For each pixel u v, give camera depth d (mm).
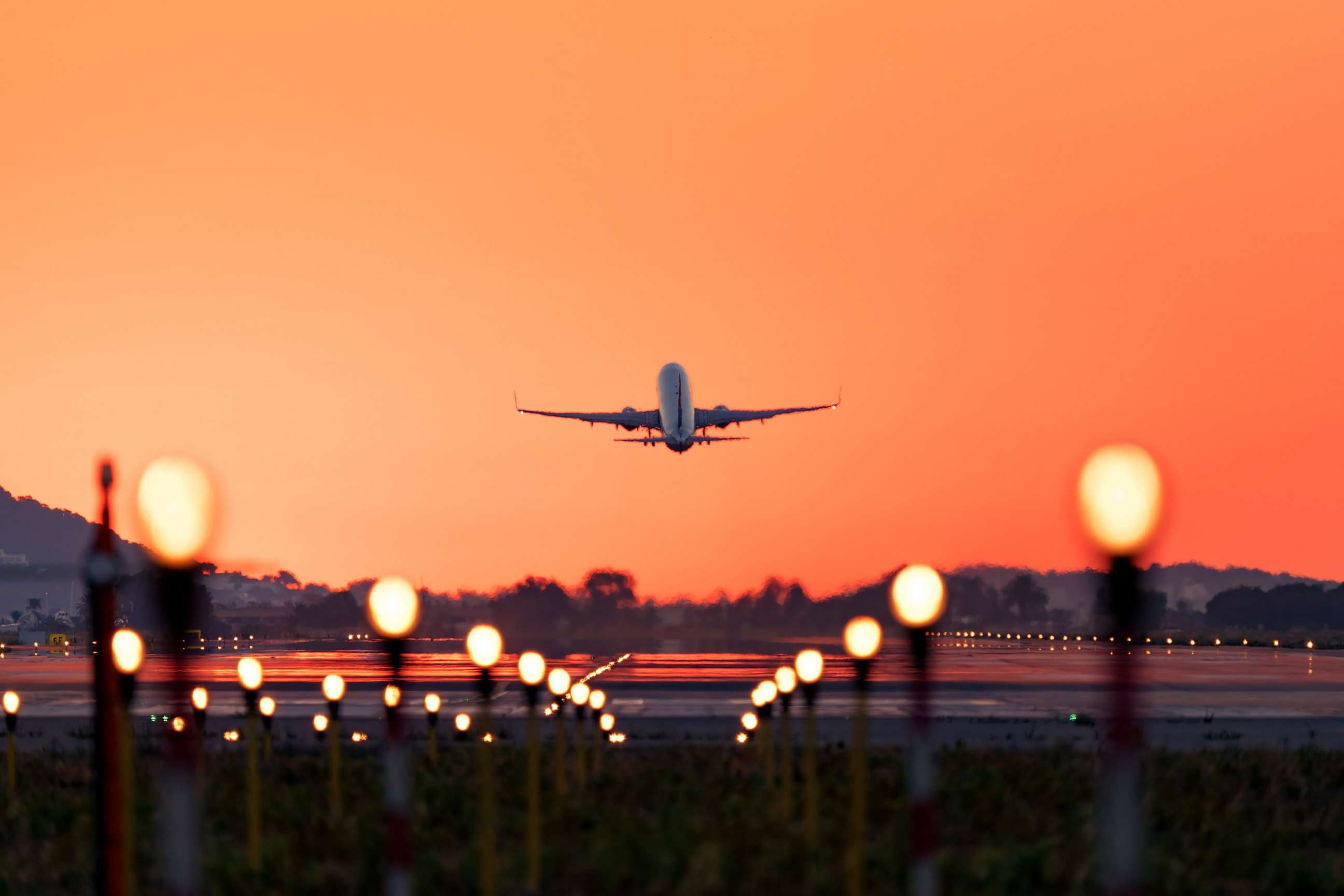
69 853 100562
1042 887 86750
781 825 102875
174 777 52531
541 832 103125
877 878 86000
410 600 54312
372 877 86688
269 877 88812
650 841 95938
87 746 172875
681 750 156500
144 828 106062
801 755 149875
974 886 84688
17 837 109062
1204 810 112250
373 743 169125
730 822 104500
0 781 136250
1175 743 175375
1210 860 94750
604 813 109250
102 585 57844
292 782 134125
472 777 131125
